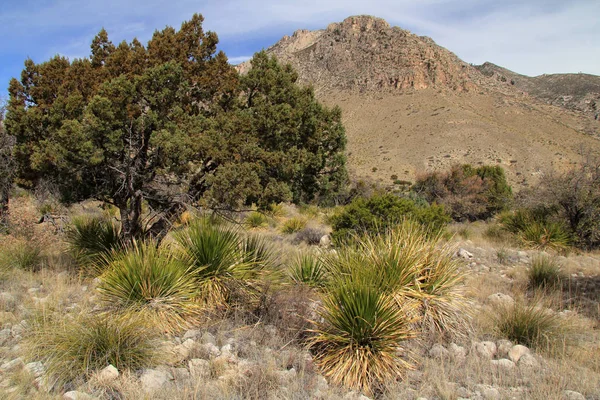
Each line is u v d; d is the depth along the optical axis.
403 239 5.79
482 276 8.79
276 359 4.47
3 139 10.65
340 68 183.00
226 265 5.96
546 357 4.83
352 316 4.40
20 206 10.88
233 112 7.26
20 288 6.59
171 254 5.93
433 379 4.10
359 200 12.48
